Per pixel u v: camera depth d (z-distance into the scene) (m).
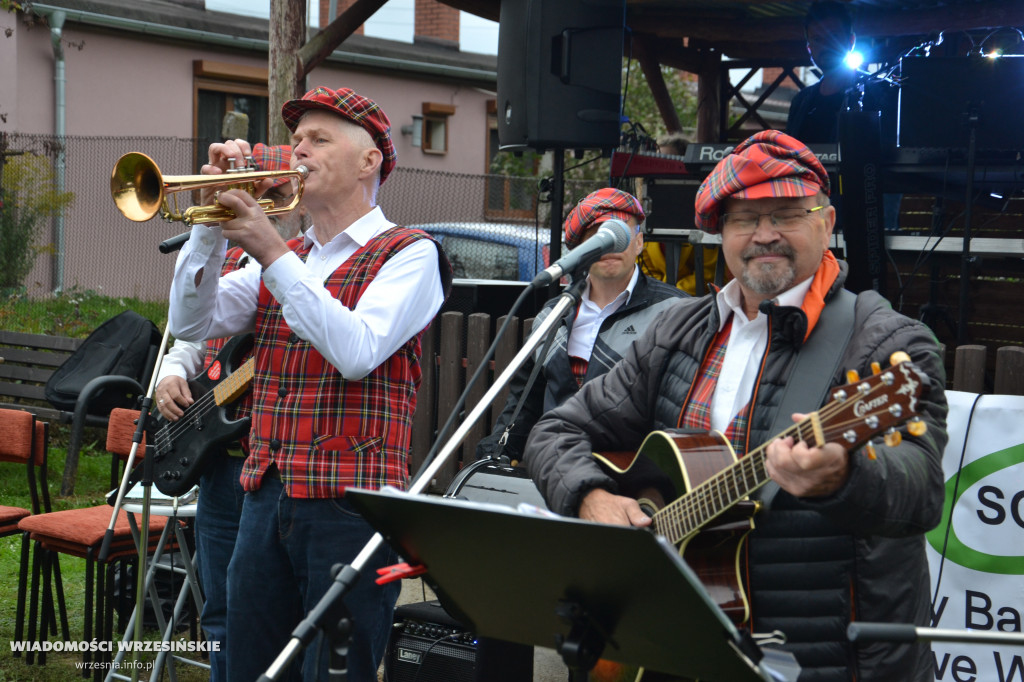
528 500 3.12
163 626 3.54
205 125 13.17
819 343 2.15
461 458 4.44
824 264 2.23
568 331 3.52
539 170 12.62
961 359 3.27
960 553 3.09
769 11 7.12
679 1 6.86
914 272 4.96
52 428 7.05
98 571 3.92
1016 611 3.00
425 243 2.65
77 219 10.74
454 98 15.39
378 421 2.57
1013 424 3.02
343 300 2.59
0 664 4.04
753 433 2.18
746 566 2.12
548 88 4.87
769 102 17.14
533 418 3.60
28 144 10.06
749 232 2.18
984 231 5.46
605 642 1.73
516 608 1.80
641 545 1.51
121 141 11.37
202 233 2.59
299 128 2.67
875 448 1.90
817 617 2.10
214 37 12.74
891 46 6.11
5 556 5.33
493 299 4.79
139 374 6.34
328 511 2.54
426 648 3.29
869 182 4.79
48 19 11.38
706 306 2.42
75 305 9.19
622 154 5.51
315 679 2.33
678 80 13.59
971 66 4.54
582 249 2.38
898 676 2.10
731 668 1.62
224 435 3.02
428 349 4.54
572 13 4.84
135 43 12.34
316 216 2.70
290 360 2.61
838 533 2.09
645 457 2.28
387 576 1.89
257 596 2.65
